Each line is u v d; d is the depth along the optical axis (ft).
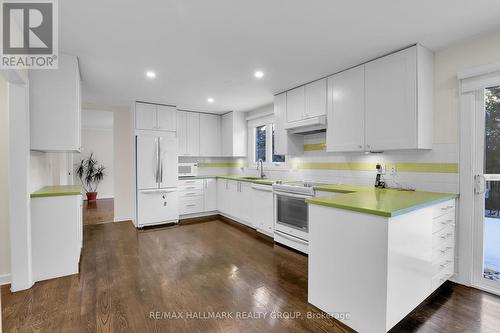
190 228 14.83
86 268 9.36
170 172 15.64
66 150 8.75
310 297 7.07
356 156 10.90
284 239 11.56
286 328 6.10
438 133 8.50
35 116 8.16
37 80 8.17
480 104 7.75
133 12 6.32
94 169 26.07
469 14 6.50
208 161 19.52
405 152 9.29
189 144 17.75
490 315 6.57
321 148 12.43
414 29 7.20
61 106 8.48
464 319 6.41
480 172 7.78
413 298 6.26
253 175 17.49
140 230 14.40
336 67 9.82
